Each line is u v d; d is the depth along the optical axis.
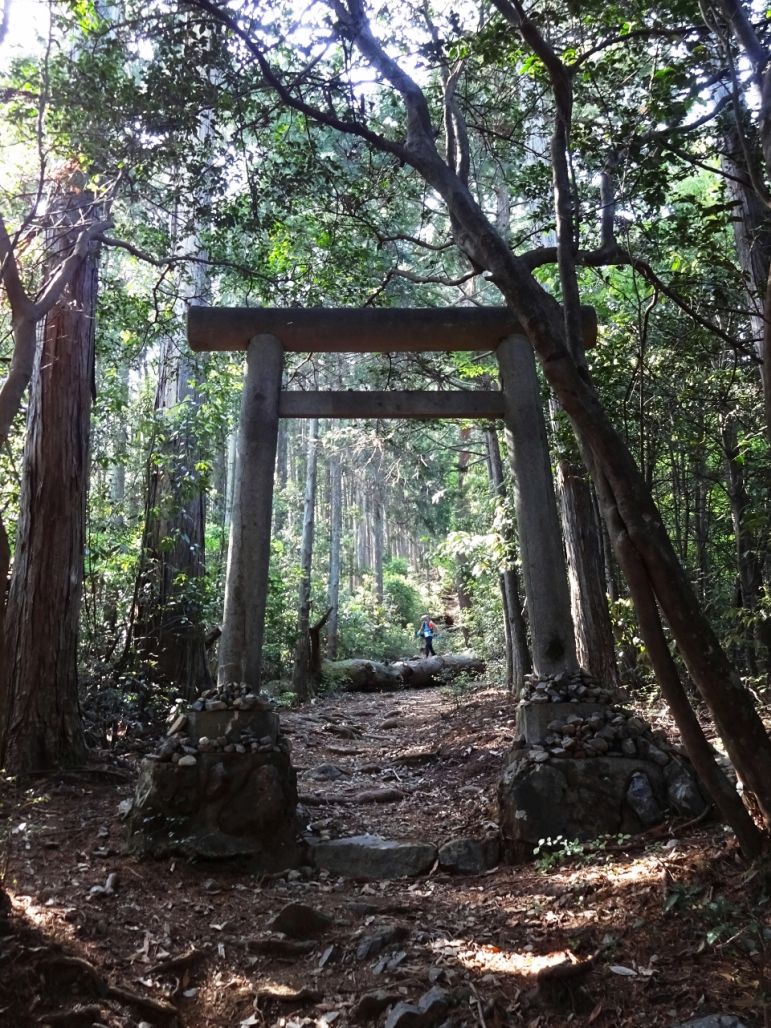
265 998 3.51
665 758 5.29
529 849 5.11
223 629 6.12
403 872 5.16
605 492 3.71
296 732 10.73
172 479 10.41
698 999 3.02
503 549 11.40
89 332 7.96
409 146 4.97
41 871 4.79
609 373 7.38
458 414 6.62
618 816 5.08
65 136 6.23
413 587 32.09
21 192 6.83
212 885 4.77
